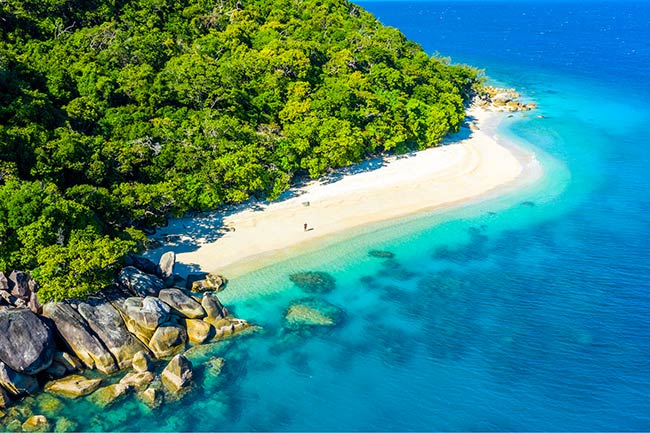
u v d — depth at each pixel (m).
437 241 55.94
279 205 60.25
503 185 70.25
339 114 71.69
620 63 163.75
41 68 58.47
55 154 45.22
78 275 36.62
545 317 43.91
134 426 32.16
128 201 47.56
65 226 39.47
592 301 45.94
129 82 61.91
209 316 40.97
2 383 32.38
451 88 96.38
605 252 54.09
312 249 52.66
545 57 178.75
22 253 36.88
